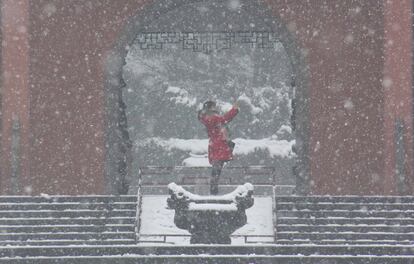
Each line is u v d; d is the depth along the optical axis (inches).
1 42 1665.8
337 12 1743.4
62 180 1737.2
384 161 1646.2
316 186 1728.6
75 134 1743.4
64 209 1536.7
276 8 1744.6
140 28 1763.0
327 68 1738.4
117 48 1753.2
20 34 1654.8
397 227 1450.5
